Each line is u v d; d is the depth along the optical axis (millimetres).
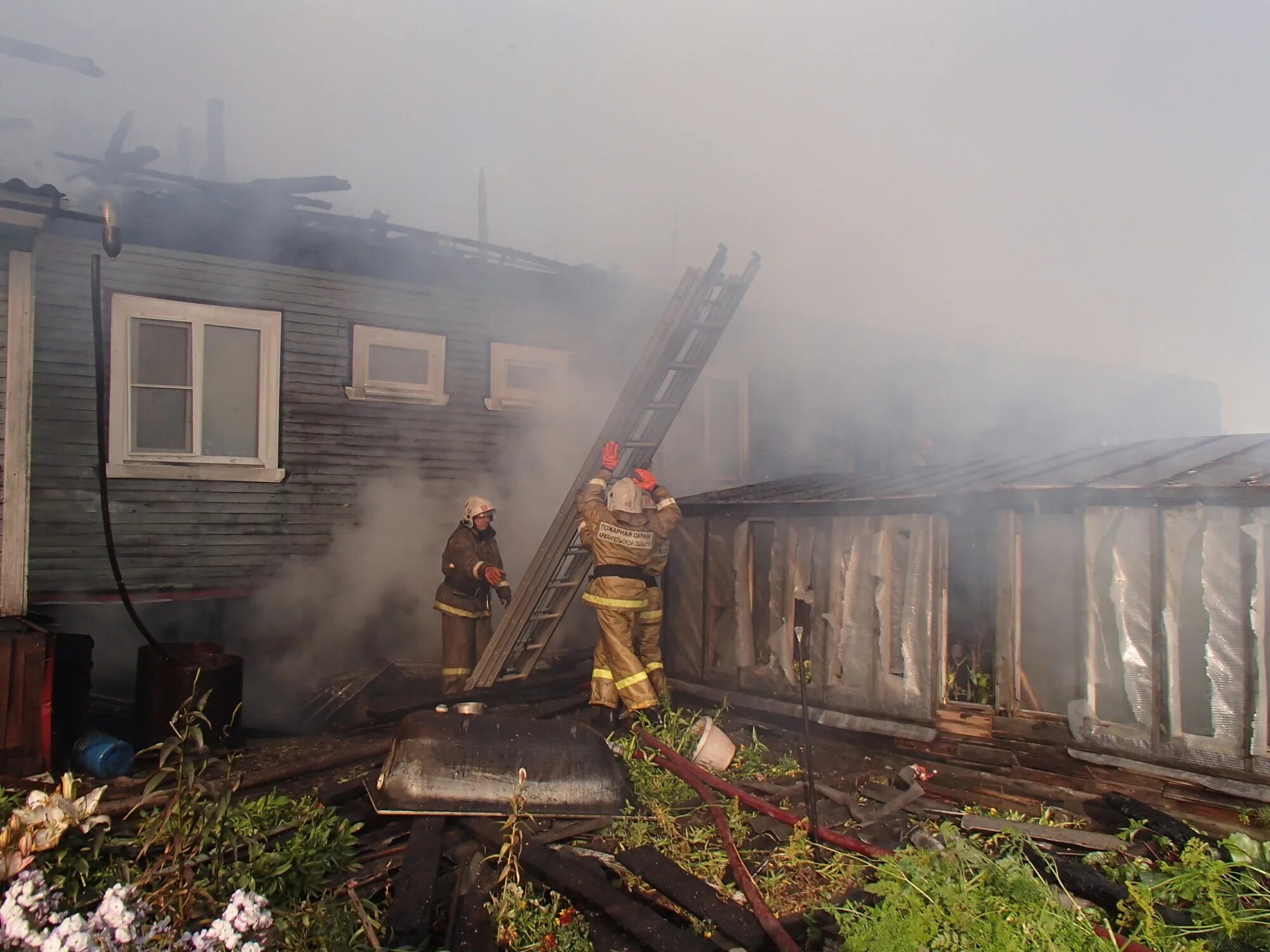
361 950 3078
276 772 4980
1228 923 2998
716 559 6766
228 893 3090
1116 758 4676
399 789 4344
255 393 8172
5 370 5227
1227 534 4406
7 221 5066
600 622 5727
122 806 4129
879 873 3566
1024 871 3320
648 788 4742
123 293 7473
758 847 4070
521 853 3828
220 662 5941
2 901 2662
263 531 8172
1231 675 4359
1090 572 4836
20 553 5250
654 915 3379
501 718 4715
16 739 4941
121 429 7441
